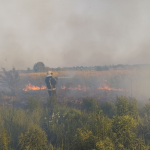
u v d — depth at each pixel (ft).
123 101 20.71
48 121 21.67
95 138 13.03
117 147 12.89
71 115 21.29
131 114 19.62
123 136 13.73
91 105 26.37
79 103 30.78
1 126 19.12
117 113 20.95
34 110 24.86
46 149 14.84
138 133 17.53
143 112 22.75
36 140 14.05
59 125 19.62
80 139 13.39
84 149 13.00
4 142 13.57
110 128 14.20
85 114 22.82
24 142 14.16
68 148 14.43
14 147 15.37
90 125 16.03
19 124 19.54
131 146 13.51
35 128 15.12
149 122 18.57
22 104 32.07
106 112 24.00
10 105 30.45
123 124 14.03
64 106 26.91
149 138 16.76
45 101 34.55
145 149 13.41
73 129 18.24
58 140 16.51
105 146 11.93
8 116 22.38
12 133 17.61
